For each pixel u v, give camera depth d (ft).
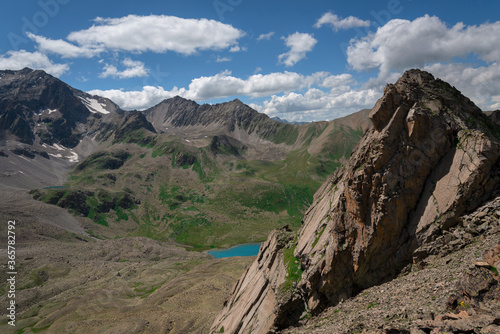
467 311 76.79
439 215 135.74
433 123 148.15
